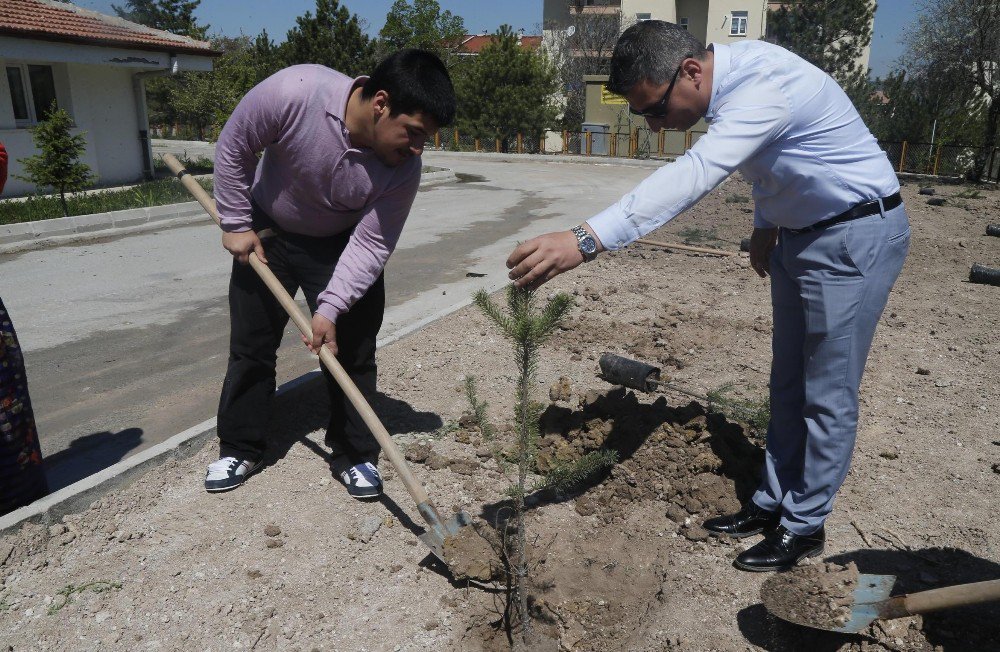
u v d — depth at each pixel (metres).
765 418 3.68
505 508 3.20
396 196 3.06
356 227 3.18
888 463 3.68
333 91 2.87
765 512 3.07
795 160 2.46
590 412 3.85
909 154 21.19
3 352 3.02
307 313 6.81
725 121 2.39
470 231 11.06
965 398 4.45
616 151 27.36
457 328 5.76
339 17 29.12
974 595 2.16
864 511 3.27
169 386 4.95
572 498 3.38
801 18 24.42
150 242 10.24
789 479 3.03
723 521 3.11
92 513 3.19
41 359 5.49
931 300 6.70
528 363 2.52
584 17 35.81
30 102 14.60
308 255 3.37
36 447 3.24
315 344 3.04
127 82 16.62
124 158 16.72
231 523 3.16
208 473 3.42
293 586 2.78
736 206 12.88
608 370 4.51
